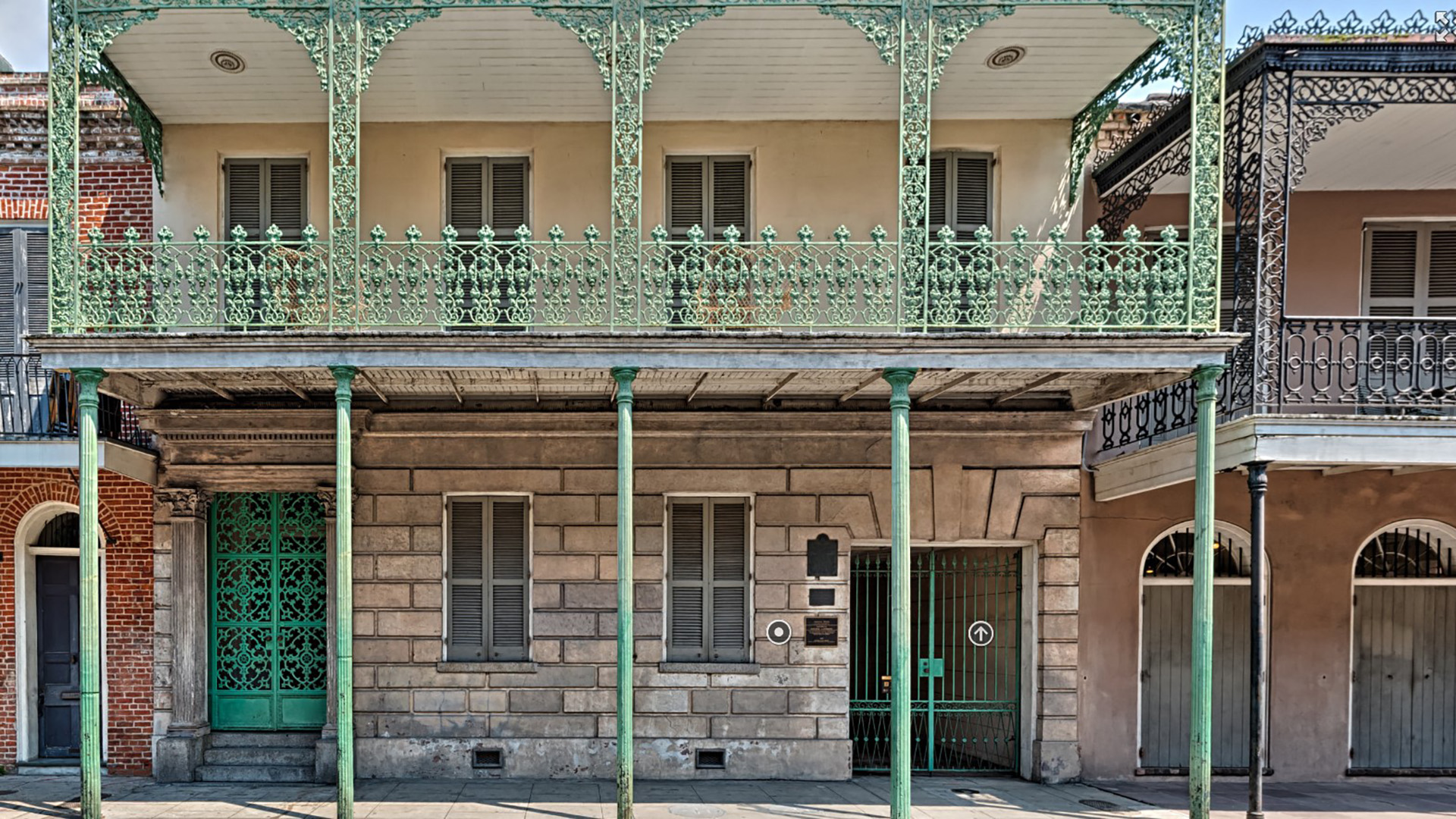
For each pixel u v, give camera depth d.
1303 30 9.07
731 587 11.43
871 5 8.74
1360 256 11.41
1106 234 11.20
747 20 9.11
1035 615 11.41
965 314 9.05
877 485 11.35
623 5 8.80
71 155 8.83
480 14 8.96
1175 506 11.45
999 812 9.77
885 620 12.23
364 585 11.12
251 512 11.39
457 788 10.52
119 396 10.09
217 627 11.27
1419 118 9.50
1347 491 11.45
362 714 11.05
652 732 11.10
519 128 11.11
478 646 11.32
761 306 9.08
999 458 11.38
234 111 10.80
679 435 11.25
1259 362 9.15
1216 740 11.48
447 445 11.22
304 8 8.74
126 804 9.77
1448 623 11.66
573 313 10.64
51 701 11.42
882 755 12.03
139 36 9.29
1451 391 9.29
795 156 11.11
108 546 11.16
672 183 11.19
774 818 9.42
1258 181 9.07
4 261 11.12
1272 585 11.40
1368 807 10.09
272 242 8.94
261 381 9.85
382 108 10.78
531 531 11.27
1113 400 10.26
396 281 10.73
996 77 10.20
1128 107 11.52
